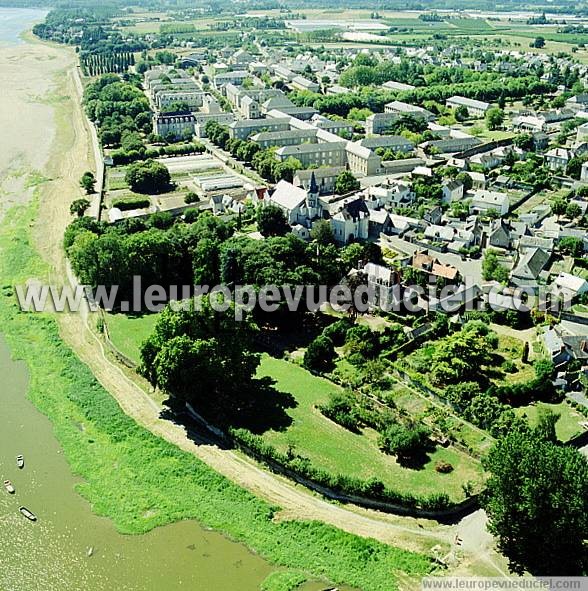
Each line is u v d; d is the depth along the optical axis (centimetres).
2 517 13788
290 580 12319
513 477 12462
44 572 12556
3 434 16388
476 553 12962
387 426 16138
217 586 12269
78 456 15612
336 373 18675
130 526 13612
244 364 17425
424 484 14475
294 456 15175
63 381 18562
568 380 18112
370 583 12338
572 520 11869
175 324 16988
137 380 18688
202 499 14338
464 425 16400
